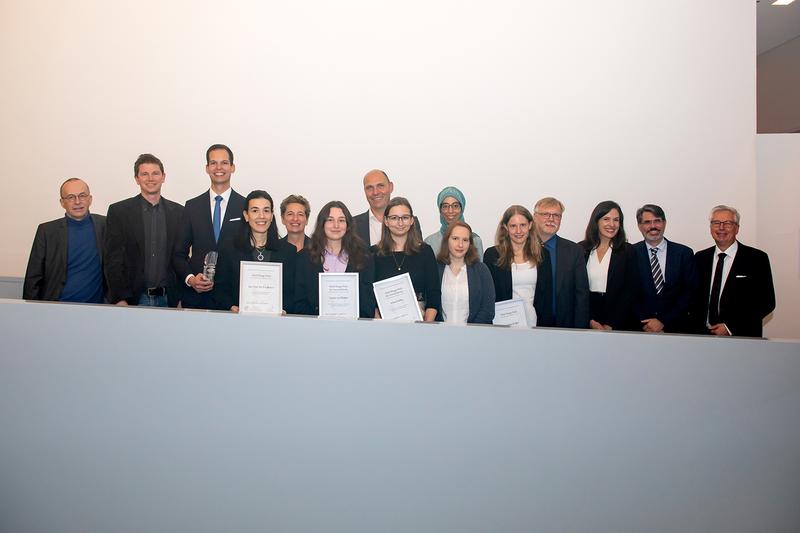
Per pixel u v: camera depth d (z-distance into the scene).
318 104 5.27
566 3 5.23
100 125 5.27
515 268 4.80
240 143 5.27
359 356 1.61
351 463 1.62
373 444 1.61
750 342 1.51
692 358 1.51
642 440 1.52
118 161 5.26
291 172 5.27
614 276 4.97
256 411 1.64
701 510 1.51
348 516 1.62
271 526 1.65
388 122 5.26
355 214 5.25
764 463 1.50
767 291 4.98
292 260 4.55
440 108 5.25
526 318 4.73
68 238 4.79
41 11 5.28
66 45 5.27
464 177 5.26
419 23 5.25
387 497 1.61
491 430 1.57
